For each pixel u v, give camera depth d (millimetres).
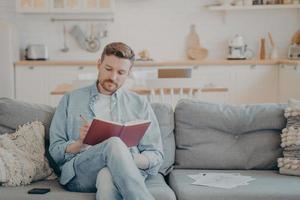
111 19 6270
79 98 2566
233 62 5844
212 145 2756
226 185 2363
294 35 6035
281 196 2240
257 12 6273
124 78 2557
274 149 2756
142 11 6266
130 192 2084
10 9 6172
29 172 2395
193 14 6281
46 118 2646
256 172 2682
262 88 5910
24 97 5875
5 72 5711
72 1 5941
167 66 5809
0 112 2633
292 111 2715
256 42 6312
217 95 5422
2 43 5664
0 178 2309
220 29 6297
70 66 5859
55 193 2221
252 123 2771
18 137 2518
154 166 2461
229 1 6133
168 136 2762
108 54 2521
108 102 2582
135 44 6312
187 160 2750
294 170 2578
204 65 5855
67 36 6273
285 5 6023
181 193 2281
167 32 6301
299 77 5215
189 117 2791
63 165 2389
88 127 2273
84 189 2320
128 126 2256
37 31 6242
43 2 5918
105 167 2199
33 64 5820
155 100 3770
